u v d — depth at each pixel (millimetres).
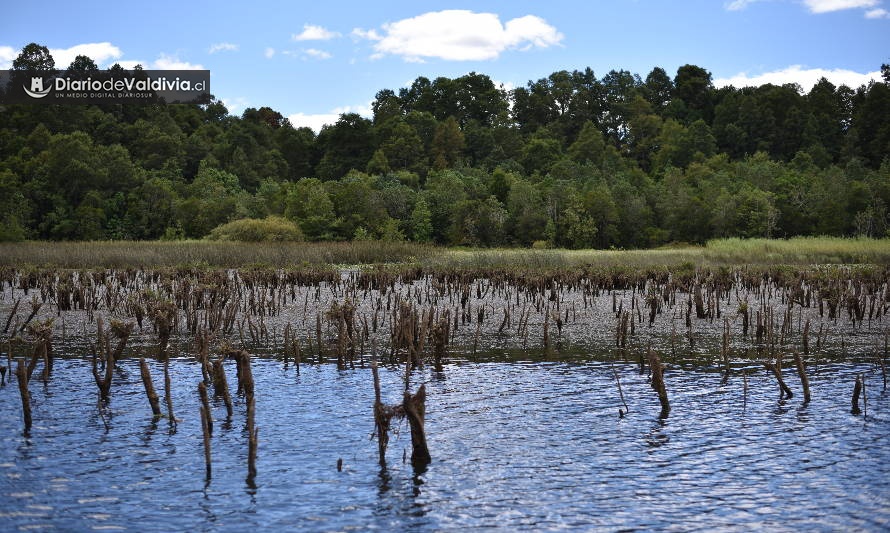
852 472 10109
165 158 160875
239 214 101750
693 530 8492
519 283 33562
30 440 11516
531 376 16000
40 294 32656
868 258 54594
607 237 107188
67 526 8586
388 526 8609
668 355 18453
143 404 13633
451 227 106188
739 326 23344
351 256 55781
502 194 115625
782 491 9523
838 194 112250
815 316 25578
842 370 16469
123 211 119000
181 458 10766
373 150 180000
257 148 175750
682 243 110188
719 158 166375
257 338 20969
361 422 12500
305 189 100125
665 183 133000
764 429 12016
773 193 116125
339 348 16812
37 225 117188
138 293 26984
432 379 15711
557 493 9523
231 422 12531
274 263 51156
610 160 176875
